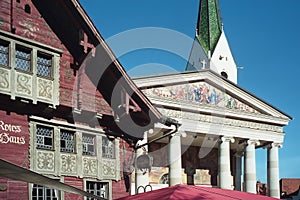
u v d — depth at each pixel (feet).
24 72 55.57
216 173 170.50
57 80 59.21
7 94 53.36
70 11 59.11
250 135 164.04
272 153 169.48
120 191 66.95
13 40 55.21
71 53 62.08
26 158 55.31
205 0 221.87
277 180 168.14
